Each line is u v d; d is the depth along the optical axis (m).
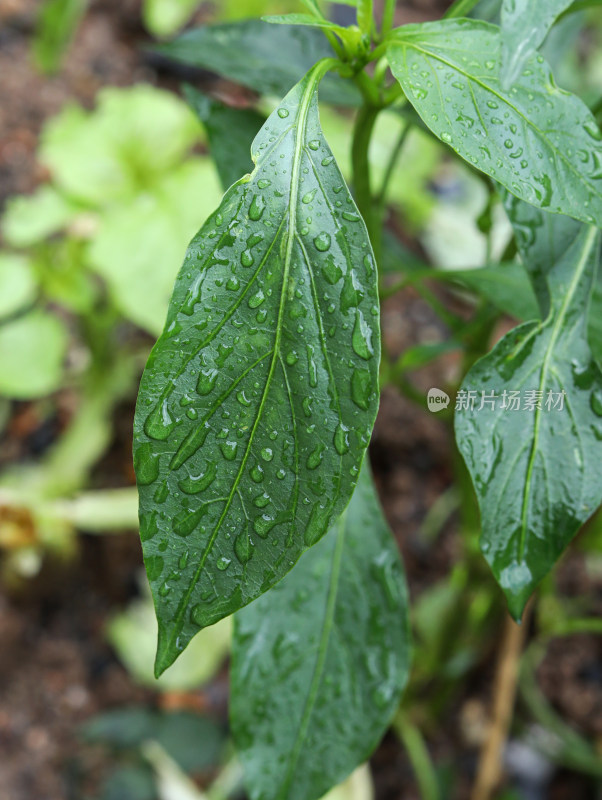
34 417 0.71
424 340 0.77
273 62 0.37
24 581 0.60
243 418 0.27
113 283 0.55
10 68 0.86
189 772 0.55
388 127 0.70
